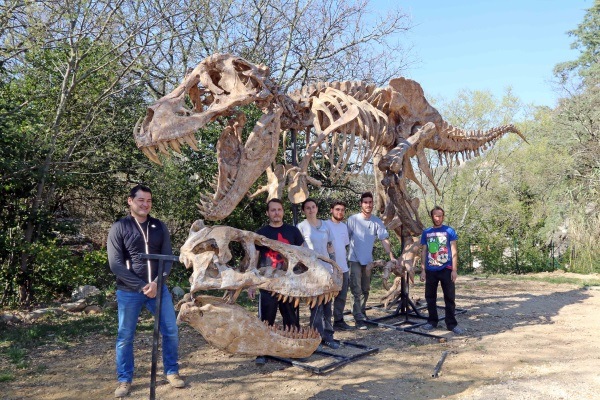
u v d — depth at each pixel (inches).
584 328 290.7
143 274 184.4
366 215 295.4
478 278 534.9
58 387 192.1
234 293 147.7
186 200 468.1
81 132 409.1
